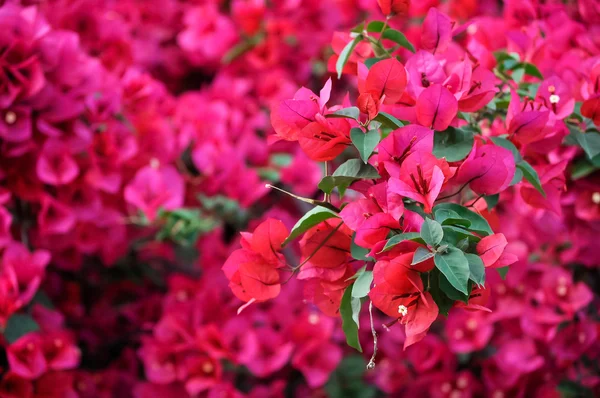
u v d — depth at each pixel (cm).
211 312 191
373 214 136
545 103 152
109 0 256
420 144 137
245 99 235
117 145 186
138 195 187
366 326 203
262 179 213
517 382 187
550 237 183
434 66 146
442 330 203
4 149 174
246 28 241
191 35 250
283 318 193
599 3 173
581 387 182
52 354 178
